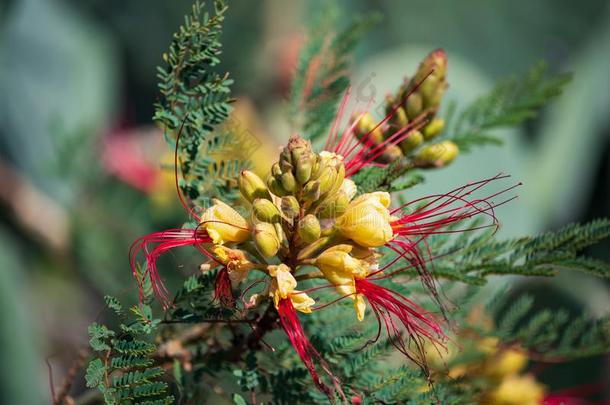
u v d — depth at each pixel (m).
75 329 1.69
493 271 0.86
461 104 1.23
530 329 0.92
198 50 0.82
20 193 1.56
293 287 0.78
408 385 0.81
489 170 1.31
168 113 0.82
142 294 0.80
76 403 0.92
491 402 0.94
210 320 0.81
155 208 1.29
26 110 1.84
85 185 1.33
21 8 1.90
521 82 0.98
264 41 1.92
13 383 1.49
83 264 1.31
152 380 0.84
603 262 0.85
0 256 1.49
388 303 0.82
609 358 1.25
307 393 0.83
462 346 0.93
